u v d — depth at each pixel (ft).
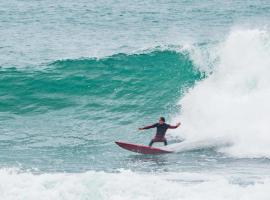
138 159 213.25
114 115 277.03
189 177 182.80
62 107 288.51
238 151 221.66
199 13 650.02
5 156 216.74
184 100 280.31
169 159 212.64
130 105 287.69
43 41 437.58
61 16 611.88
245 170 195.31
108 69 321.52
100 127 261.44
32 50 398.42
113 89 304.71
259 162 207.82
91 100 294.46
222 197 154.51
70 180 161.89
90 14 633.20
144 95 297.12
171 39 440.04
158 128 227.20
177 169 197.47
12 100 295.07
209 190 159.02
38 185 159.94
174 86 299.38
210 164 204.74
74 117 275.80
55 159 213.05
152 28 510.17
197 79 294.25
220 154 219.00
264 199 152.97
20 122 268.82
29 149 227.81
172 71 311.27
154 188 159.12
